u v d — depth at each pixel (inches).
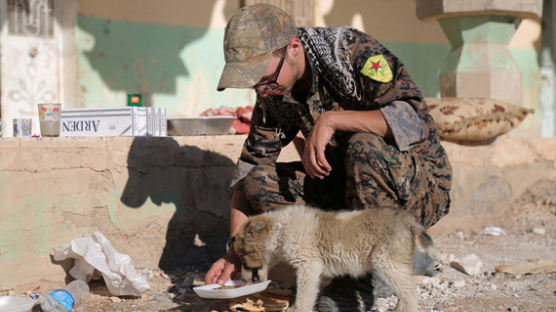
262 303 121.4
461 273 162.7
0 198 128.0
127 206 155.0
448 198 130.1
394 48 326.3
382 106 115.7
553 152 245.8
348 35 120.0
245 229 118.2
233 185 136.1
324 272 113.6
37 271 135.3
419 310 125.8
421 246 110.3
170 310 125.2
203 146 171.5
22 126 150.6
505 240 209.9
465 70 244.7
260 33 110.3
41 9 241.6
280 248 115.2
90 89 251.3
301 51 118.4
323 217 112.3
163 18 266.7
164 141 162.6
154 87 266.5
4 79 233.8
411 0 329.1
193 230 170.2
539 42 379.2
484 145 228.5
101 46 253.1
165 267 163.6
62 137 143.3
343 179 130.9
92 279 144.6
